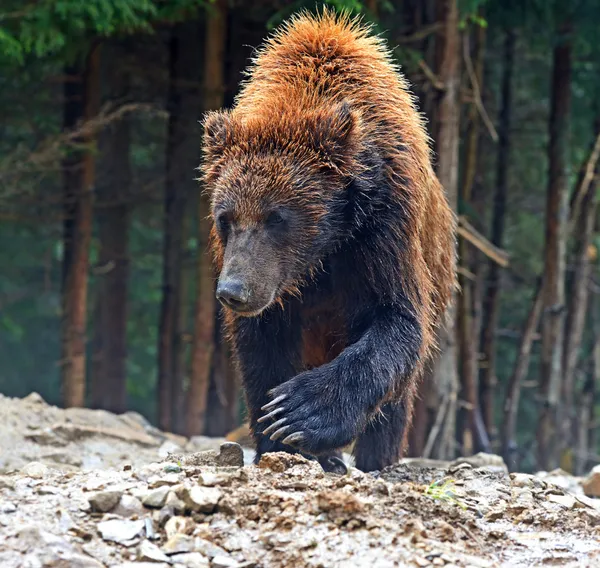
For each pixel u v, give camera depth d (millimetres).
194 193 19359
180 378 20781
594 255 22750
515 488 7953
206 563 5648
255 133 7980
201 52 18500
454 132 15117
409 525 5996
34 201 17953
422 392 16016
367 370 7609
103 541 5863
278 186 7738
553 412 19156
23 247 22797
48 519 6000
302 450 7379
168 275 19922
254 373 8461
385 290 8039
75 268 17719
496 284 20531
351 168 7922
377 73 8664
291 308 8477
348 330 8344
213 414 19125
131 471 7148
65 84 18000
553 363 19109
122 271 20391
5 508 6070
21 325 26688
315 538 5832
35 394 12383
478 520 6898
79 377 17766
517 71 22781
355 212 7988
